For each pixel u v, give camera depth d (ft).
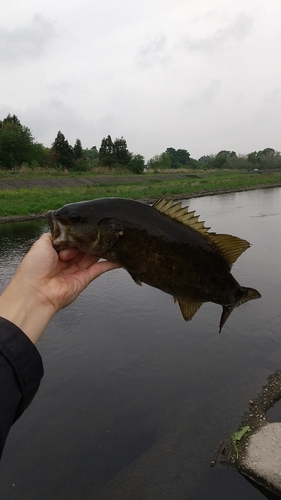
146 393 3.55
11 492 2.61
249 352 4.15
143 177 42.04
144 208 1.88
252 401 3.33
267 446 2.76
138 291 6.15
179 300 2.15
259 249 8.43
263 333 4.52
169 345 4.38
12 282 1.31
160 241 1.88
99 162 52.01
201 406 3.32
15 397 0.94
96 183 33.99
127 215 1.81
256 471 2.58
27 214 15.99
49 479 2.70
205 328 4.75
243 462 2.67
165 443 2.94
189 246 1.97
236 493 2.48
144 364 4.01
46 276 1.34
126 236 1.79
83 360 4.13
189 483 2.57
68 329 4.85
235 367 3.88
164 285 1.94
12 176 33.27
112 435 3.08
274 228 11.01
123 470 2.72
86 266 1.78
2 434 0.86
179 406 3.35
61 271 1.63
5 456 2.92
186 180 41.04
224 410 3.25
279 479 2.48
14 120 50.85
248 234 10.21
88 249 1.71
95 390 3.63
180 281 1.97
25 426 3.22
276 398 3.35
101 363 4.06
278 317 4.89
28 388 0.99
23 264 1.33
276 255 7.83
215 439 2.94
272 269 6.86
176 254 1.93
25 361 0.99
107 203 1.80
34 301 1.29
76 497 2.54
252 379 3.65
